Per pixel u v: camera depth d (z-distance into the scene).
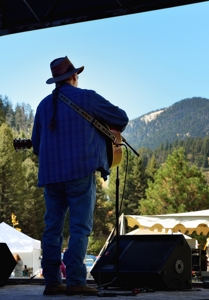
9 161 67.00
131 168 93.62
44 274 3.61
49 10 6.79
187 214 13.95
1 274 4.62
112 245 4.14
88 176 3.54
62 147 3.57
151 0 6.27
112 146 3.73
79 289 3.43
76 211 3.50
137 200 92.56
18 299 3.11
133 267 3.89
